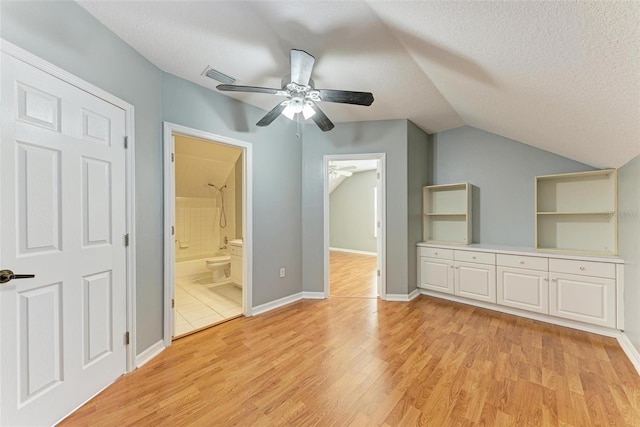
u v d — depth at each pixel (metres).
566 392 1.58
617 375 1.74
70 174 1.44
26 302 1.26
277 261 3.14
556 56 1.30
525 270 2.70
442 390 1.61
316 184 3.43
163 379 1.74
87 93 1.53
